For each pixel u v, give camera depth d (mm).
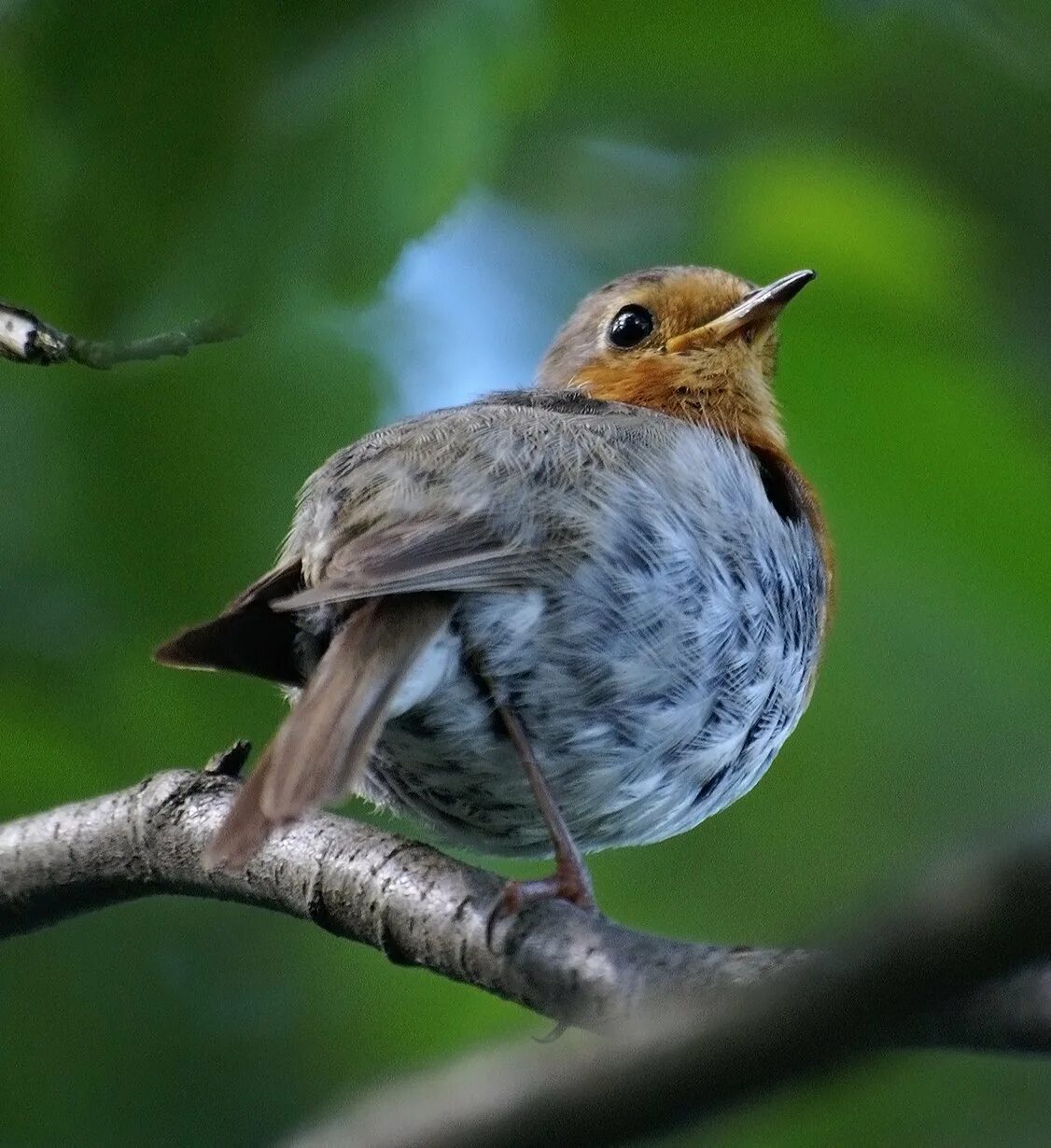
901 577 12484
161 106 8164
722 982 7215
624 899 13336
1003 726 12906
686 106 12539
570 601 9016
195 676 11219
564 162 13383
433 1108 5207
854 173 12578
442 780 9562
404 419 10266
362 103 8188
